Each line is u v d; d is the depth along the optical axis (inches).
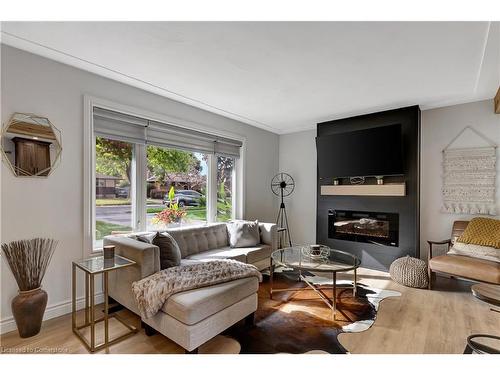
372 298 108.9
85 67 97.4
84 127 98.5
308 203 191.6
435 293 114.1
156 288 75.0
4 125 81.7
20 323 76.5
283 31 74.9
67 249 94.2
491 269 98.9
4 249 75.0
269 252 142.8
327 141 165.2
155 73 102.6
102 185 109.3
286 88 117.7
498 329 84.7
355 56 88.7
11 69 82.8
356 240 159.9
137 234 108.6
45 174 89.4
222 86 115.4
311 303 104.2
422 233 145.3
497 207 125.3
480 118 130.6
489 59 89.1
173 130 132.6
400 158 138.6
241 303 82.0
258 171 187.8
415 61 92.1
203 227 135.0
